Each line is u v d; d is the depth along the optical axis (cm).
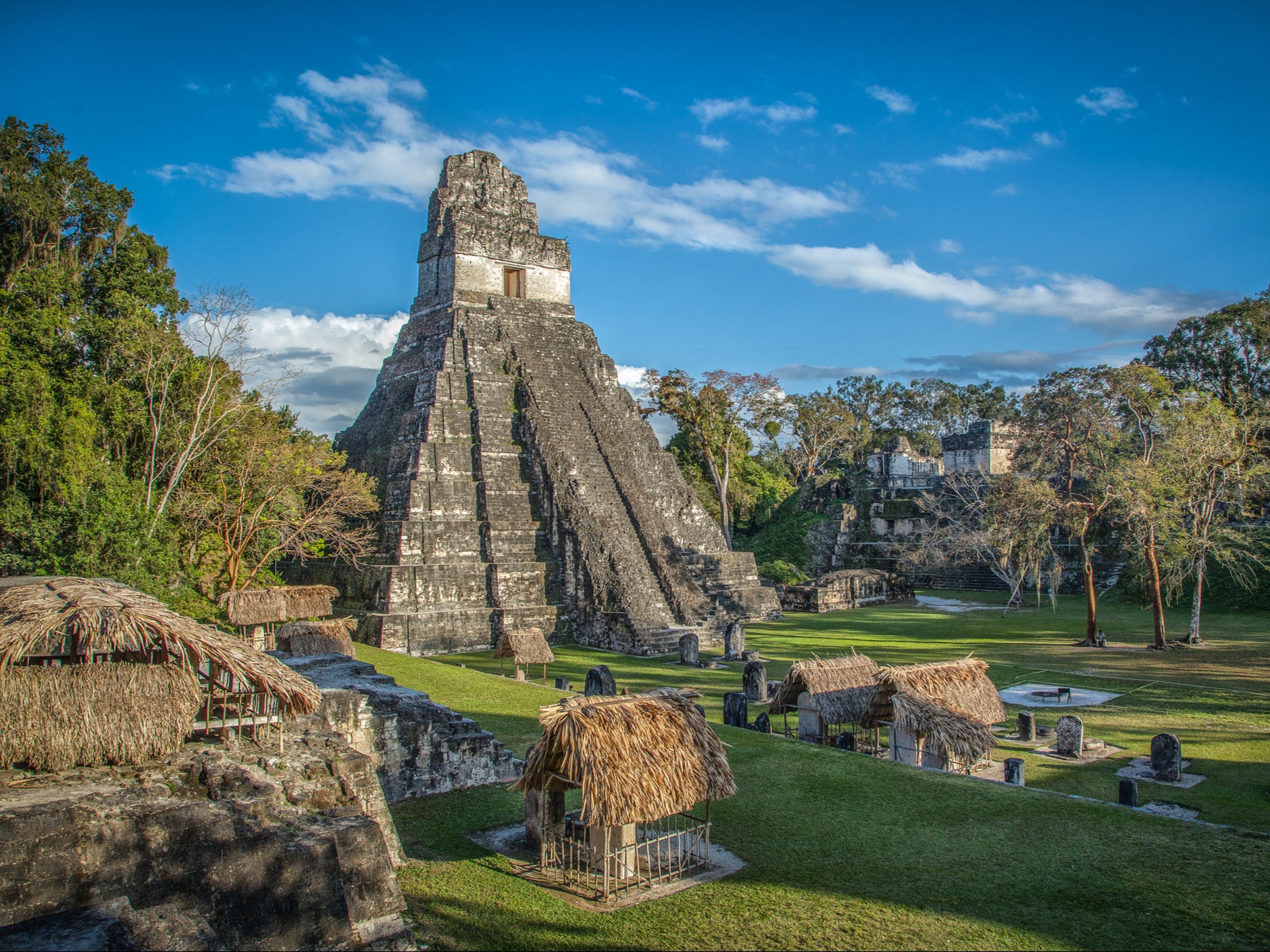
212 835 732
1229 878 890
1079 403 3747
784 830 1063
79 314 2584
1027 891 873
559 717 933
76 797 716
